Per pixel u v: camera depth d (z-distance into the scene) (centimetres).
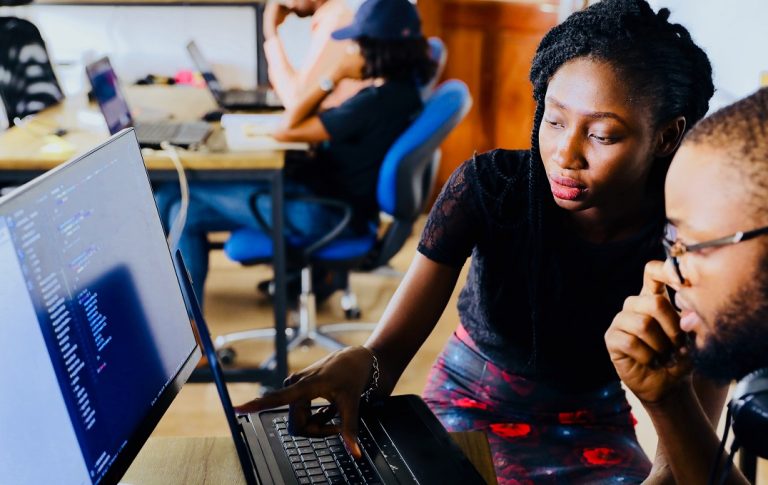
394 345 132
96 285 93
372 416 119
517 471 126
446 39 406
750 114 68
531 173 122
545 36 115
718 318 72
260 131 269
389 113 258
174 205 259
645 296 96
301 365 288
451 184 133
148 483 107
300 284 322
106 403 93
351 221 263
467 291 144
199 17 426
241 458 104
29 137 263
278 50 311
